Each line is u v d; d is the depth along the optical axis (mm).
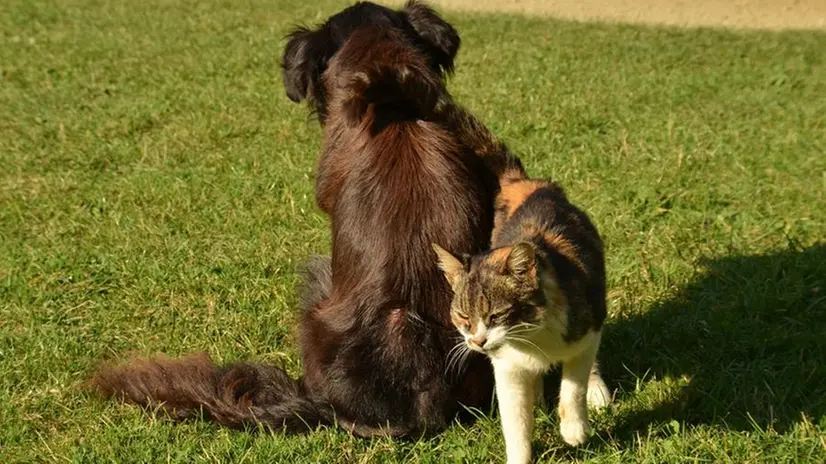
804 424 3252
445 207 3312
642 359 3455
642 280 3666
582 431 3240
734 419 3281
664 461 3211
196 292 3754
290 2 8914
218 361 3533
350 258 3332
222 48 6848
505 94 5281
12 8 8438
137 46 6945
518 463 3213
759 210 3928
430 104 3338
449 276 3242
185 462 3301
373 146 3332
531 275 3158
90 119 5172
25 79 6094
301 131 4812
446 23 3486
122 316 3691
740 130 4547
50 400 3453
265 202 4125
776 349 3441
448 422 3355
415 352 3309
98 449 3324
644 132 4508
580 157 4262
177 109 5324
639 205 3969
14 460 3326
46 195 4234
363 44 3371
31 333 3645
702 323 3510
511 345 3178
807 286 3590
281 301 3678
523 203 3359
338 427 3350
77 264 3881
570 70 5926
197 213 4082
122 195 4195
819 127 4578
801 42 6867
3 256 3936
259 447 3301
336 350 3330
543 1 9281
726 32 7395
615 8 8875
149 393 3412
